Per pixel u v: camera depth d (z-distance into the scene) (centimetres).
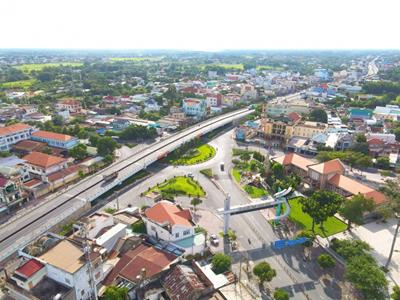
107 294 6041
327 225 9731
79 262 6091
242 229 9500
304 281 7444
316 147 15875
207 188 12112
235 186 12362
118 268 7150
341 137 15688
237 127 19300
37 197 10881
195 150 16125
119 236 8188
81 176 12462
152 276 6806
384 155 14825
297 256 8350
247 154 14812
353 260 7031
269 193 11775
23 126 15725
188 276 6788
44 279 6134
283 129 17238
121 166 13088
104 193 11375
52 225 8844
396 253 8488
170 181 12412
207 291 6662
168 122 19775
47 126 17462
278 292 6519
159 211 8569
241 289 7081
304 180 12394
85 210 10131
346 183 11131
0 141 14312
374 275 6469
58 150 14638
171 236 8044
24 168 11544
